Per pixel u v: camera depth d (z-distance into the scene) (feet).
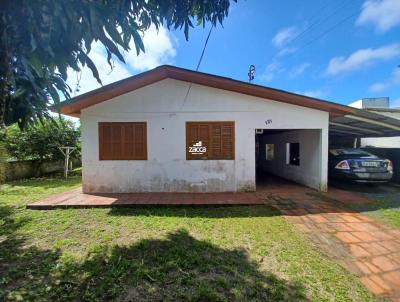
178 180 25.17
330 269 10.89
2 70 7.14
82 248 13.03
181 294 9.15
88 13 6.74
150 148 25.08
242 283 9.79
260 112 24.89
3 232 15.26
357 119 27.73
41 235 14.80
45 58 7.27
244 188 25.22
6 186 31.81
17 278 10.30
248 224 16.39
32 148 40.83
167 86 24.89
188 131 24.99
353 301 8.84
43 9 6.17
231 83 23.44
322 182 25.86
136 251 12.51
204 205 20.66
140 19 9.68
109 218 17.80
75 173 46.62
